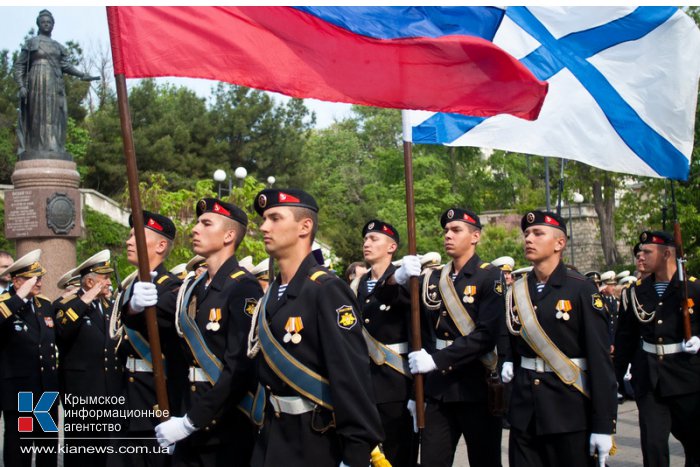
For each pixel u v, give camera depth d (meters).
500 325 5.97
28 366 7.17
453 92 5.22
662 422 6.89
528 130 6.57
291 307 4.20
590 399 5.34
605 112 6.65
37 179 16.45
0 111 37.53
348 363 3.97
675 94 6.63
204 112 40.38
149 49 4.52
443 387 6.00
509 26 6.54
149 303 4.56
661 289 7.15
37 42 16.80
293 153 42.41
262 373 4.28
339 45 4.98
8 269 7.32
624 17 6.53
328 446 4.11
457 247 6.35
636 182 33.91
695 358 6.89
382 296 6.24
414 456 6.75
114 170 35.69
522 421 5.50
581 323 5.39
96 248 27.70
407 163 5.55
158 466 5.68
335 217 43.06
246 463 4.97
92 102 48.75
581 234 38.12
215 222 5.15
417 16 5.29
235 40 4.71
